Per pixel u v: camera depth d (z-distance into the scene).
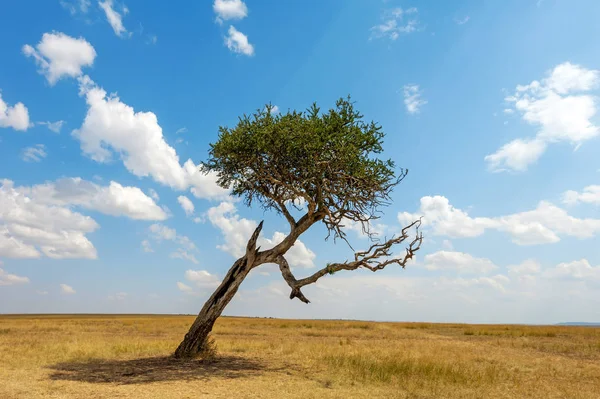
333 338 32.41
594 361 20.14
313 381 12.73
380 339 32.28
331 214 16.75
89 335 30.59
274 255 17.17
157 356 17.83
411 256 16.25
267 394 10.69
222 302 17.22
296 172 16.62
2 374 12.73
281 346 22.39
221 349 21.02
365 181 16.36
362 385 12.26
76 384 11.51
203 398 10.10
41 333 31.91
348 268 16.23
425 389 11.84
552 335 39.19
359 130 16.33
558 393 12.12
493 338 35.53
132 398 9.94
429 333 41.31
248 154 16.22
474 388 12.32
